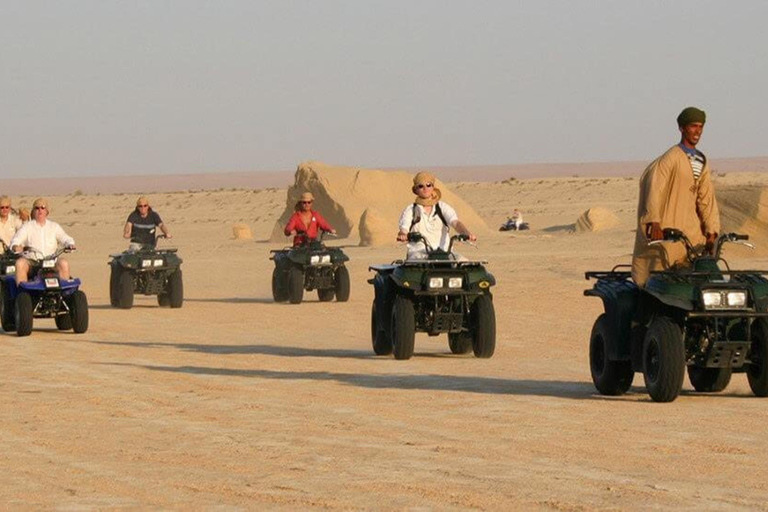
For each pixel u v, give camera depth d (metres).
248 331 34.97
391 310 27.27
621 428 17.09
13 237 34.41
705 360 19.38
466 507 12.33
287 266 45.28
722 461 14.68
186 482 13.80
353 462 14.81
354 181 100.00
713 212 19.84
